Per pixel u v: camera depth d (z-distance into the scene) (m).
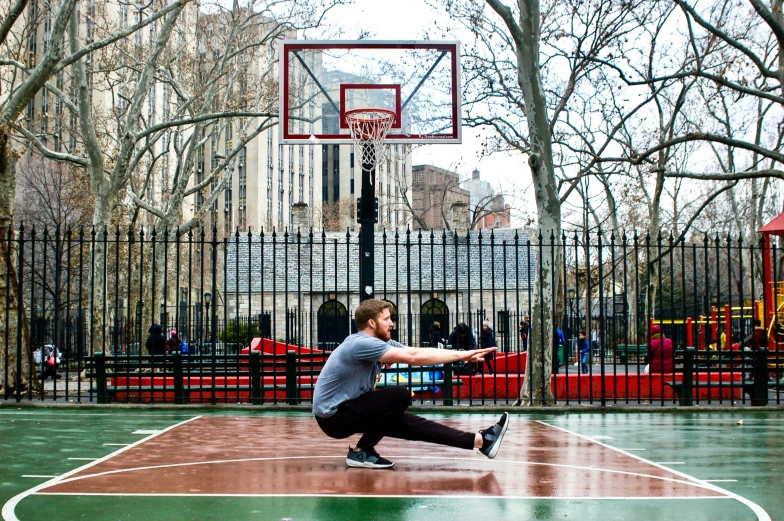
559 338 19.97
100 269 22.61
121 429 9.95
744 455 7.84
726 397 15.59
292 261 39.91
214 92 27.39
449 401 12.89
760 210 33.12
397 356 6.16
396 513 5.02
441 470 6.65
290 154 85.62
